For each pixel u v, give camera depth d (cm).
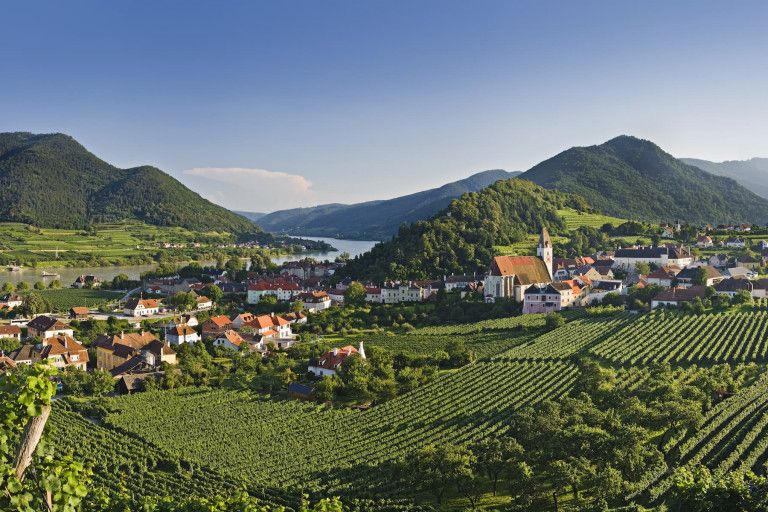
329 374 17138
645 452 9694
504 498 9712
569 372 15938
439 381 16100
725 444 10475
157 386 16075
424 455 9862
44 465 2900
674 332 19275
